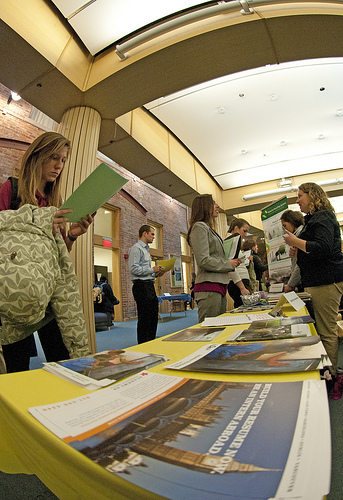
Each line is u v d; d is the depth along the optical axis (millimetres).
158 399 350
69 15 2877
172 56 2971
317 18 2736
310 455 189
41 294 785
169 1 2842
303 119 5246
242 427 251
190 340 797
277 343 606
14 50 2588
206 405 314
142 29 3084
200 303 1818
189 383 405
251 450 210
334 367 1649
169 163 5137
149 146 4559
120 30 3055
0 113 5742
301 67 4102
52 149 1017
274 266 2602
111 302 6781
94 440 254
